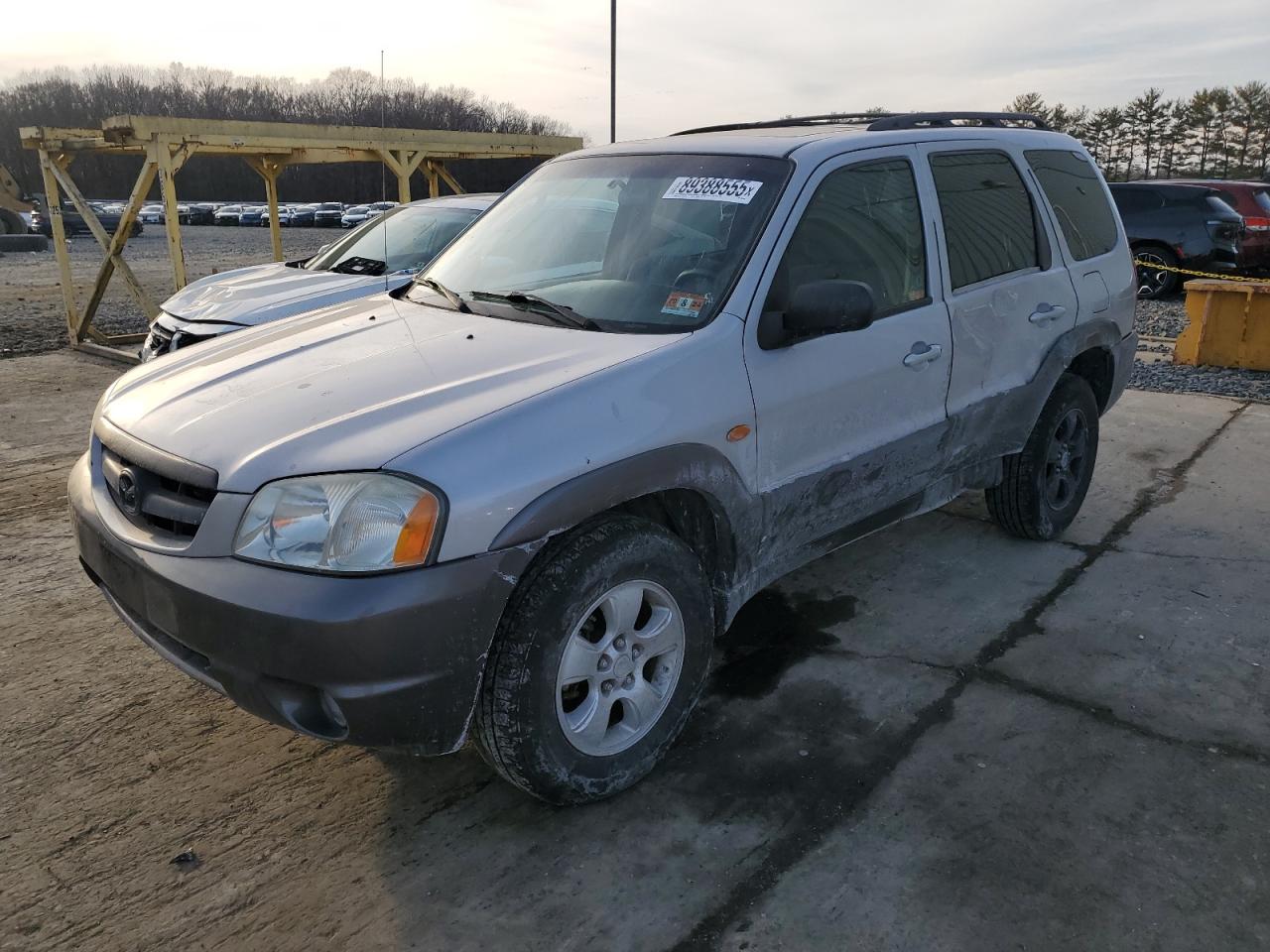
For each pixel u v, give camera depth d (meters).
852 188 3.28
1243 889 2.30
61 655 3.56
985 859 2.42
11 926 2.24
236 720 3.13
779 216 3.01
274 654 2.16
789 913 2.25
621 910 2.27
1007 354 3.83
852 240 3.22
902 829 2.53
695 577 2.72
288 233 39.53
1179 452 5.88
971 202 3.77
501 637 2.34
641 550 2.53
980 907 2.25
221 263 22.73
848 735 2.97
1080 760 2.83
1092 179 4.65
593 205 3.46
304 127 10.04
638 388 2.56
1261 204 12.90
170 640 2.48
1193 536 4.54
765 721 3.06
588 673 2.51
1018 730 2.98
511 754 2.40
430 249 7.14
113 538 2.52
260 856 2.49
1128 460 5.75
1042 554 4.36
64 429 6.85
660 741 2.73
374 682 2.15
